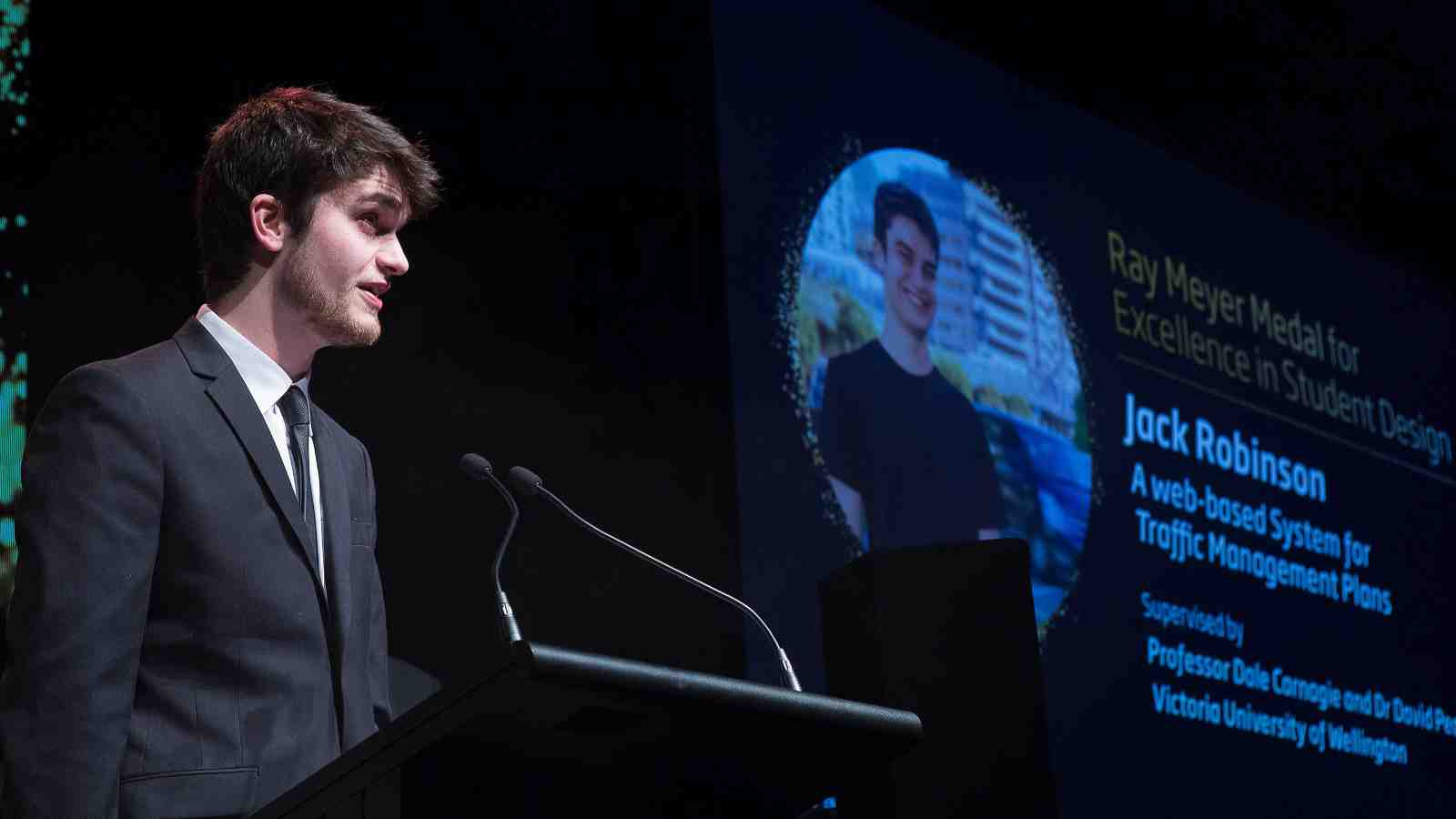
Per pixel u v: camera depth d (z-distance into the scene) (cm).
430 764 135
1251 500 587
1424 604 652
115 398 175
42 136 358
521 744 139
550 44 454
